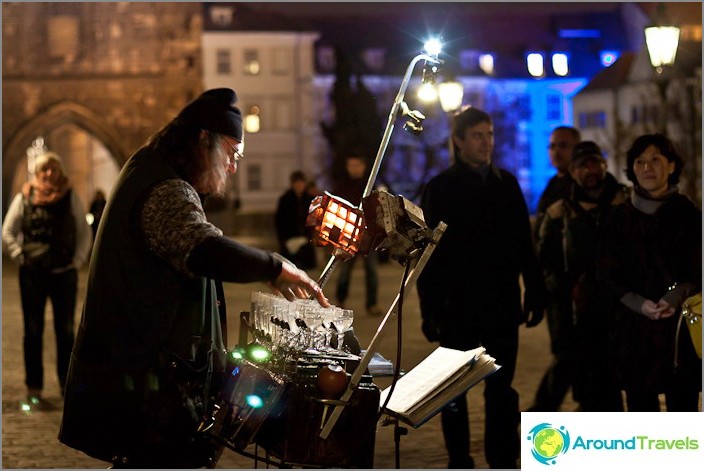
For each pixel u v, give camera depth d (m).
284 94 91.94
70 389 5.08
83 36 70.00
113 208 4.96
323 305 4.93
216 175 5.11
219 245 4.71
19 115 69.69
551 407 10.16
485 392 8.31
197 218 4.81
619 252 7.86
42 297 12.05
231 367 5.30
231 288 27.00
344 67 57.00
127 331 4.94
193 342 5.02
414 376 5.32
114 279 4.93
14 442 9.57
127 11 70.19
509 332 8.26
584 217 9.61
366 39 91.94
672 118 47.50
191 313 5.03
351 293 25.20
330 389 4.84
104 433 4.98
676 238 7.75
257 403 5.00
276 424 5.08
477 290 8.17
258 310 5.70
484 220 8.21
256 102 91.75
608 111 84.62
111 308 4.95
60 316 12.00
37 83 69.81
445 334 8.22
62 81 70.00
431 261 8.21
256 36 91.38
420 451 9.06
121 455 5.00
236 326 17.94
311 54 91.69
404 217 4.89
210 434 5.06
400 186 74.50
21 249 11.99
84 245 12.05
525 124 92.19
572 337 9.97
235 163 5.28
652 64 12.80
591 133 86.25
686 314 7.56
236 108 5.21
